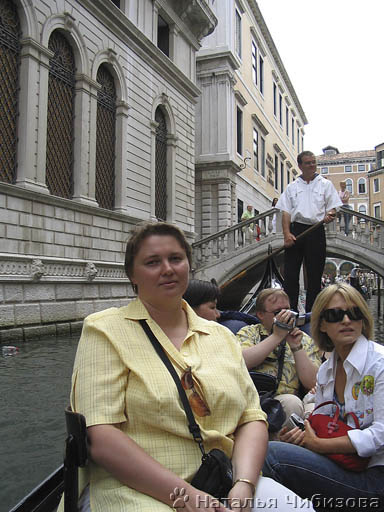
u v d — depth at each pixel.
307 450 1.97
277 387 2.79
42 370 6.14
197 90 17.41
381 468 1.91
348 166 61.12
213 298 2.96
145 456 1.43
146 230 1.76
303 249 4.91
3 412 4.38
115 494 1.42
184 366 1.65
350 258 14.27
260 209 26.59
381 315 16.05
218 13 21.08
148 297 1.74
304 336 3.02
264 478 1.64
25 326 9.23
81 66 11.38
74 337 9.73
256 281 17.75
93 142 11.77
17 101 9.73
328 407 2.10
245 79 24.19
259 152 26.75
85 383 1.55
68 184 11.27
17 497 2.81
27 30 9.70
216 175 20.77
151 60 14.40
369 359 1.96
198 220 21.00
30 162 9.73
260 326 3.08
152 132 14.62
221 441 1.61
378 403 1.90
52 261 10.12
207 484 1.48
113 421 1.50
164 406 1.53
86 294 11.21
